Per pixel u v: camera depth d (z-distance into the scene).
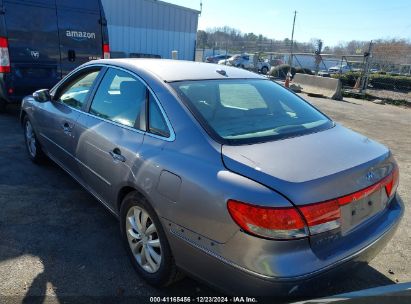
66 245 3.25
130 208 2.85
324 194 2.07
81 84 3.90
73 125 3.71
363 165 2.35
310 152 2.40
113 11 19.00
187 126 2.55
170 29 21.53
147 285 2.79
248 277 2.02
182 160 2.39
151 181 2.52
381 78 22.23
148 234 2.72
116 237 3.42
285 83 17.75
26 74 6.98
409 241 3.66
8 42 6.65
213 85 3.04
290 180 2.04
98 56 7.93
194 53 23.23
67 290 2.69
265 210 1.97
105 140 3.13
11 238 3.31
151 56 20.52
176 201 2.34
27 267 2.92
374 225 2.47
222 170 2.20
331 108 12.71
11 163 5.11
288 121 2.94
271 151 2.36
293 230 1.98
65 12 7.30
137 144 2.79
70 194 4.26
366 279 3.01
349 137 2.83
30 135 5.09
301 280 1.98
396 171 2.75
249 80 3.41
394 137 8.47
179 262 2.42
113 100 3.30
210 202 2.14
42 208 3.89
